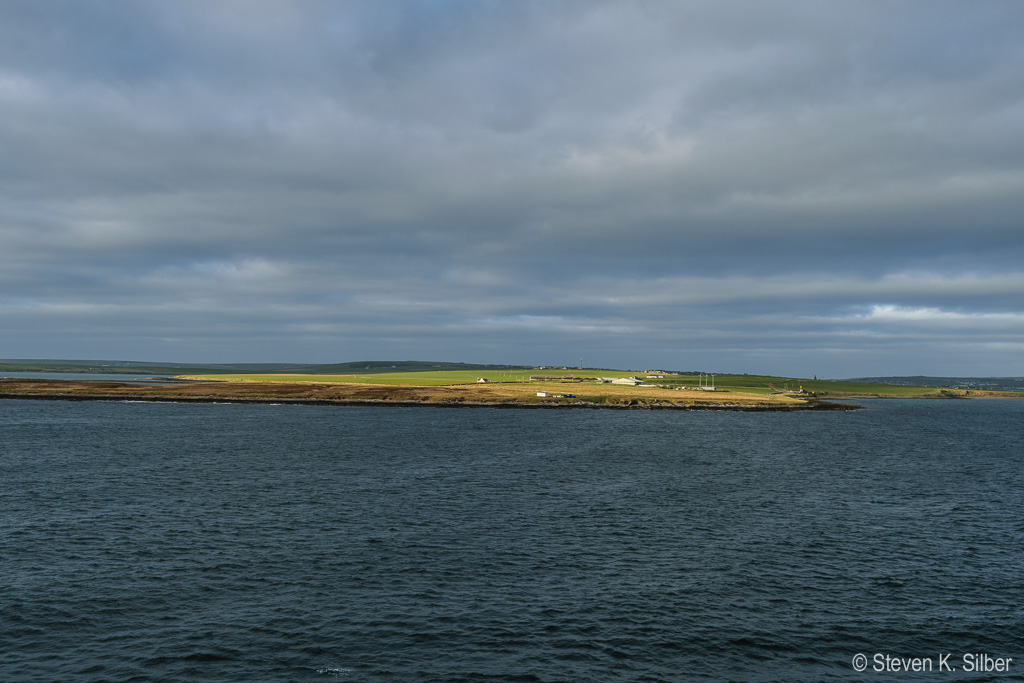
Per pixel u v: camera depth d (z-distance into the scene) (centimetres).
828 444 12962
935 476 8681
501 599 3678
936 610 3647
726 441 13025
